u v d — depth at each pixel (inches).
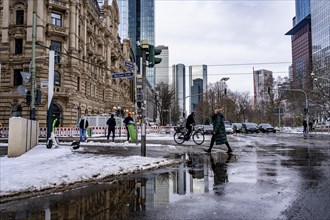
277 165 410.0
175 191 267.6
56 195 254.2
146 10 5285.4
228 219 191.0
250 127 1883.6
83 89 1893.5
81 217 199.2
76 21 1772.9
